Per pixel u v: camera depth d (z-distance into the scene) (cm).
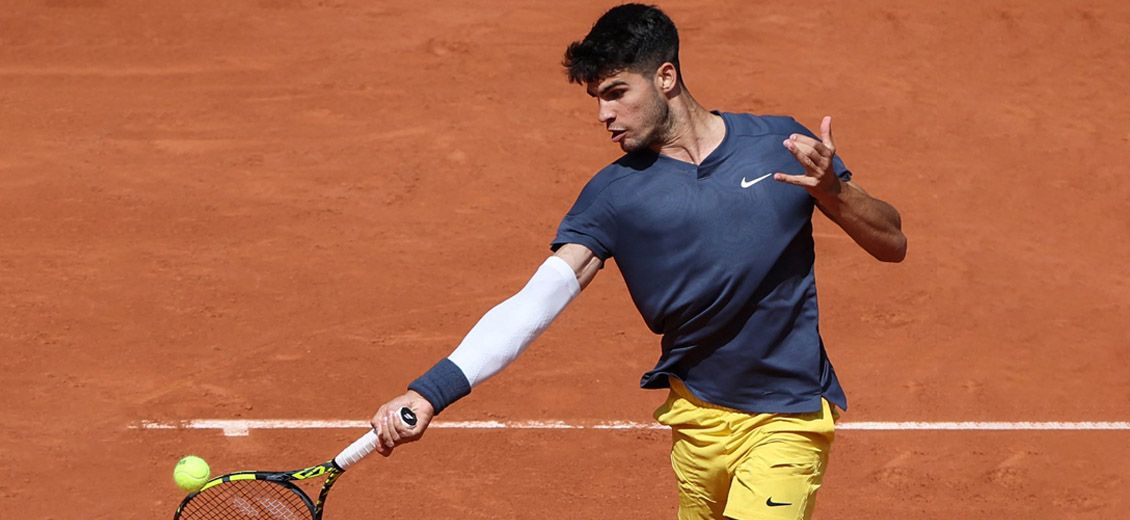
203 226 4234
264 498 2798
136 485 2902
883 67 5725
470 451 3073
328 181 4575
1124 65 5856
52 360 3431
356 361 3462
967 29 6094
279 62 5553
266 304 3756
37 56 5541
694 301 1816
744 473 1906
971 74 5712
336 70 5488
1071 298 3981
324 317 3694
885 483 3012
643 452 3092
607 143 4941
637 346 3594
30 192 4425
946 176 4806
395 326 3656
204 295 3800
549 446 3103
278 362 3447
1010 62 5841
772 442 1897
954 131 5172
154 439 3084
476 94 5294
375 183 4569
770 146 1825
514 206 4450
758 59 5725
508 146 4872
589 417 3231
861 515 2883
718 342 1859
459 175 4641
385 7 6103
